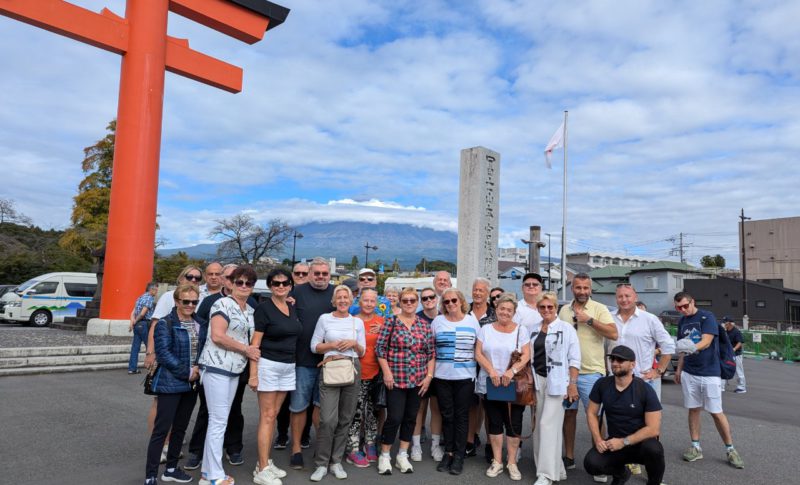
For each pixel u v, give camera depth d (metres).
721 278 42.91
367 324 5.62
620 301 5.61
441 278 6.82
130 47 13.66
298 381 5.11
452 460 5.23
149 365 4.69
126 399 7.82
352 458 5.38
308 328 5.16
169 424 4.40
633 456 4.60
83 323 15.23
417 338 5.22
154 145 13.86
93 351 10.94
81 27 12.81
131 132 13.54
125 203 13.47
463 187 12.91
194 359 4.58
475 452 5.92
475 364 5.33
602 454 4.69
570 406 5.39
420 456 5.62
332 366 4.84
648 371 5.43
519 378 5.04
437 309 6.23
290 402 5.22
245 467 5.14
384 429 5.13
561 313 5.71
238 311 4.64
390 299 6.78
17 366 9.81
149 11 13.79
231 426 5.22
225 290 5.85
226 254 43.72
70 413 6.89
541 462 4.88
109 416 6.80
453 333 5.29
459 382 5.19
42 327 17.58
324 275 5.36
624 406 4.62
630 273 47.12
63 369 9.90
